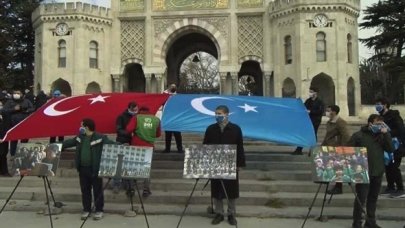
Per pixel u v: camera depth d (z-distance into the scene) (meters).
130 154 8.80
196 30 36.91
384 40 40.72
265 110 13.35
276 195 11.54
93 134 9.96
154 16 36.94
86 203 10.03
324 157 8.42
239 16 36.50
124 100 14.02
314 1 33.84
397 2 40.97
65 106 13.84
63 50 36.28
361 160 8.36
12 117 13.84
